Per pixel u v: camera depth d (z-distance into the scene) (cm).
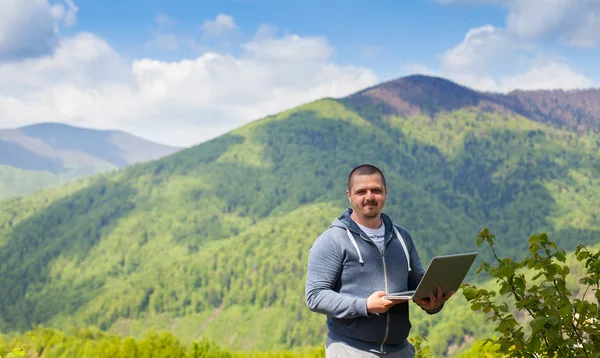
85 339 3700
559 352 295
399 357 313
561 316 294
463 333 13700
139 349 2216
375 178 315
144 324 18300
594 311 291
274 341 16725
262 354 2366
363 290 310
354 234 316
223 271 18825
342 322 311
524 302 302
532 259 307
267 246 19088
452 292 310
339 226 319
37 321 19975
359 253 311
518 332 305
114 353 2239
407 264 321
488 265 311
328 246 315
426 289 291
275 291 17862
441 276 292
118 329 18275
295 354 2311
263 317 17375
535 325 288
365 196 313
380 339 306
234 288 18425
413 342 590
